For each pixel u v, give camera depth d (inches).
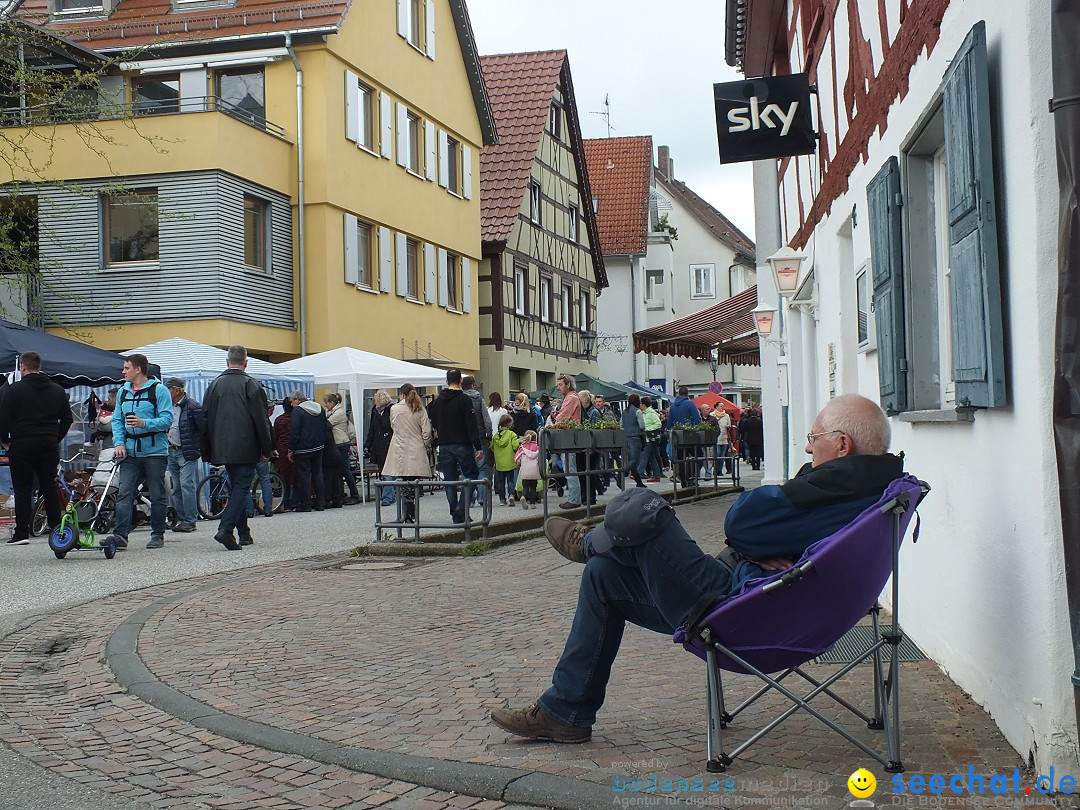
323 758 188.4
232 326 949.2
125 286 948.6
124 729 212.7
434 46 1284.4
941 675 225.5
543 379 1644.9
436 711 213.6
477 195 1412.4
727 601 167.0
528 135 1550.2
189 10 1090.1
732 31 669.9
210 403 496.1
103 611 332.8
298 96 1027.9
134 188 943.0
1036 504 164.7
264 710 217.8
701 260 2383.1
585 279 1792.6
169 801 172.6
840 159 359.6
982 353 180.1
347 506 818.8
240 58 1026.7
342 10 1033.5
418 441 598.5
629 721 202.4
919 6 235.5
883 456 174.1
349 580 381.4
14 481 513.0
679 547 172.7
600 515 631.8
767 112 416.8
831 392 399.5
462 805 167.2
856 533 160.9
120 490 487.2
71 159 949.2
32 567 441.4
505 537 487.2
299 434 757.9
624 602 185.9
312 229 1040.8
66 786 180.5
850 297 374.6
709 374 2247.8
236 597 347.3
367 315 1120.2
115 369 649.6
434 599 340.2
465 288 1374.3
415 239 1246.3
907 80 249.0
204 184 931.3
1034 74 161.2
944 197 243.4
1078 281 150.2
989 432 189.8
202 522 660.1
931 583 239.8
